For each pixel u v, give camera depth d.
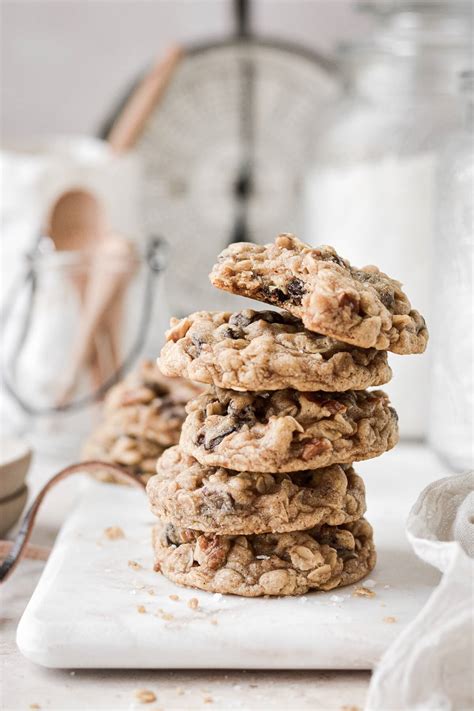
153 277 0.85
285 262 0.55
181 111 1.04
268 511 0.56
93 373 0.84
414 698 0.49
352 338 0.53
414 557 0.60
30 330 0.84
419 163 0.81
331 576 0.56
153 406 0.72
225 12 1.13
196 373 0.55
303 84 1.06
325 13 1.13
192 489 0.57
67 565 0.59
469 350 0.73
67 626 0.53
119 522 0.65
